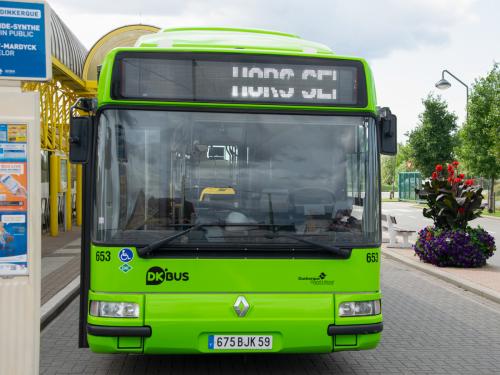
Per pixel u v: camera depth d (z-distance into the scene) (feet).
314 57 20.43
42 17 17.84
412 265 49.70
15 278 17.34
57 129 73.77
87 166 19.89
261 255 19.27
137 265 18.93
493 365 23.34
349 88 20.49
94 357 23.77
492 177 132.46
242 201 19.47
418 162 179.01
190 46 21.79
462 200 47.91
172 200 19.30
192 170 19.48
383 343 26.45
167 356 23.91
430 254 47.96
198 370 22.11
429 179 50.37
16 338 17.34
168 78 19.80
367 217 20.02
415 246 50.34
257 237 19.33
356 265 19.67
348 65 20.54
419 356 24.45
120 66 19.70
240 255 19.21
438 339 27.25
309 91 20.30
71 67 68.85
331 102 20.36
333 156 20.08
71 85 71.51
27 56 17.80
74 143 19.25
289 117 20.10
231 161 19.65
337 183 19.97
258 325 19.04
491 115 122.42
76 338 26.78
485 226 95.96
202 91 19.88
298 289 19.39
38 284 17.48
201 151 19.60
